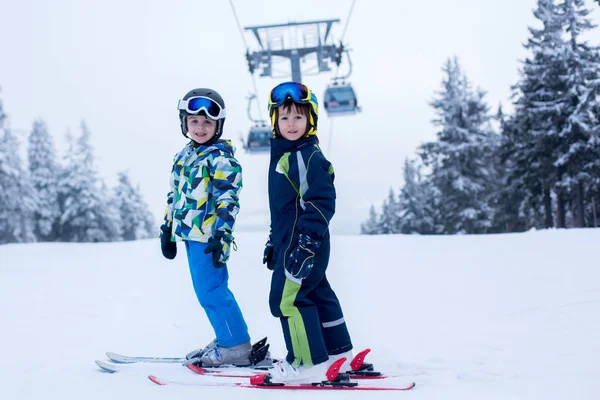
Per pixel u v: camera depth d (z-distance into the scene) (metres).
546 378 2.38
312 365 2.40
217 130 3.04
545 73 28.25
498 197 36.50
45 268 8.76
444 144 34.22
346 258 9.61
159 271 8.24
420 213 45.56
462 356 3.08
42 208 43.34
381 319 4.52
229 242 2.88
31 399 2.15
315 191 2.42
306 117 2.56
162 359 3.03
